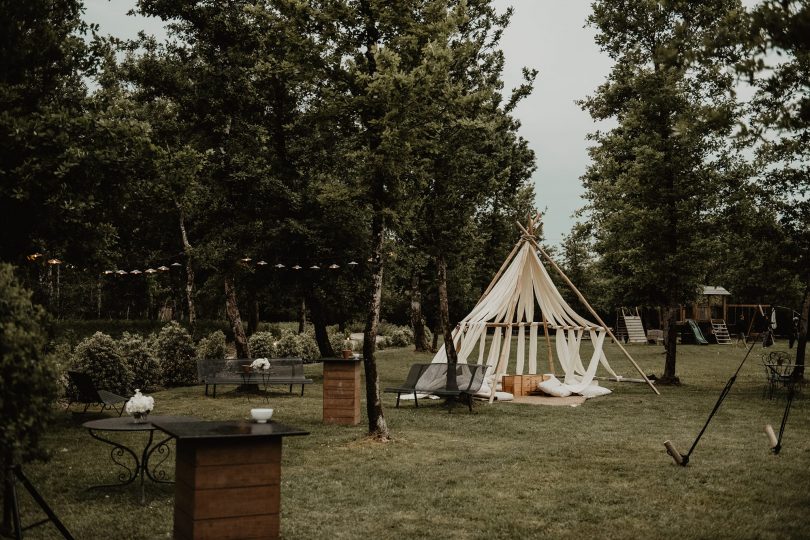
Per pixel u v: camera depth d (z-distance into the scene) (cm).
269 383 1702
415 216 1722
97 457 949
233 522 519
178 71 1903
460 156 1689
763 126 685
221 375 1741
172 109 2141
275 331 3822
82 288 3722
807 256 1794
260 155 2023
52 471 862
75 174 1040
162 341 2006
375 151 1060
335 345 3003
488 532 640
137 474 820
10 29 1028
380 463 926
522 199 2708
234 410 1453
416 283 3366
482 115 1775
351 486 804
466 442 1088
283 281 2264
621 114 2347
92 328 2803
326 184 1125
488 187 1789
